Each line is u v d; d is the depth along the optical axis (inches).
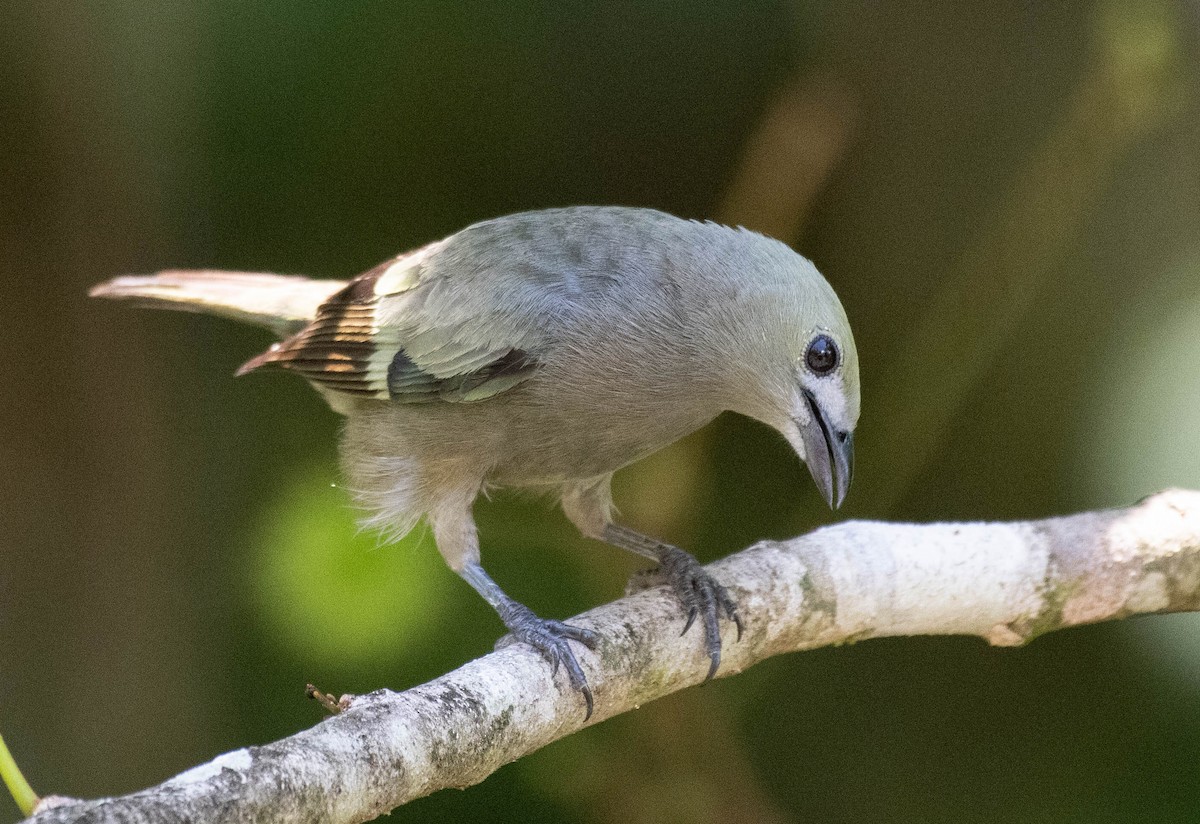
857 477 475.2
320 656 407.2
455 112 493.0
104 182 462.6
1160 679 407.2
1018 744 466.6
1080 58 472.4
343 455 373.7
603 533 369.4
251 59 473.4
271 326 418.6
